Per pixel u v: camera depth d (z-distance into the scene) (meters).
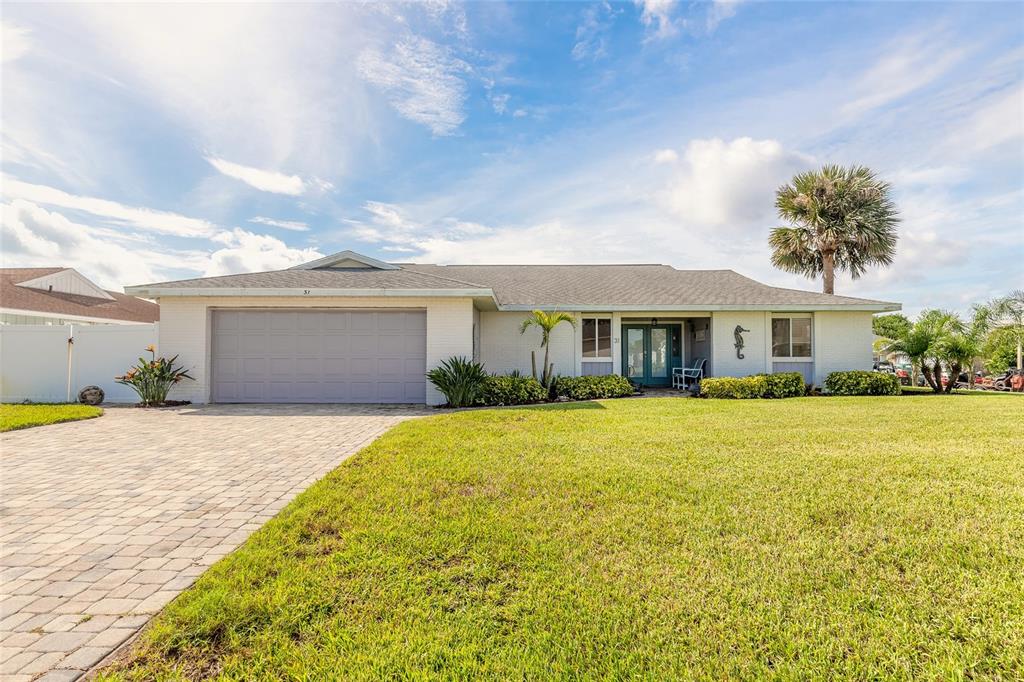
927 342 13.93
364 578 2.83
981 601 2.54
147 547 3.33
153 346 11.17
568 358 14.16
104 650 2.22
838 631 2.33
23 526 3.70
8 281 18.67
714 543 3.25
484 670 2.08
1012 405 10.13
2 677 2.03
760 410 9.42
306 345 11.52
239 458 5.88
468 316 11.31
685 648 2.22
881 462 5.15
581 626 2.38
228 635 2.29
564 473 4.79
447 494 4.25
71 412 9.20
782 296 14.52
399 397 11.55
